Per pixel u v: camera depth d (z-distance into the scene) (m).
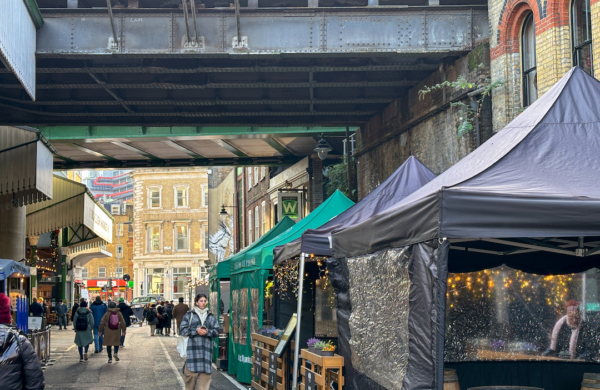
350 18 15.73
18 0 12.94
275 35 15.58
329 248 9.88
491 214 5.12
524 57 14.49
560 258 9.22
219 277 17.98
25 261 27.28
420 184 10.42
